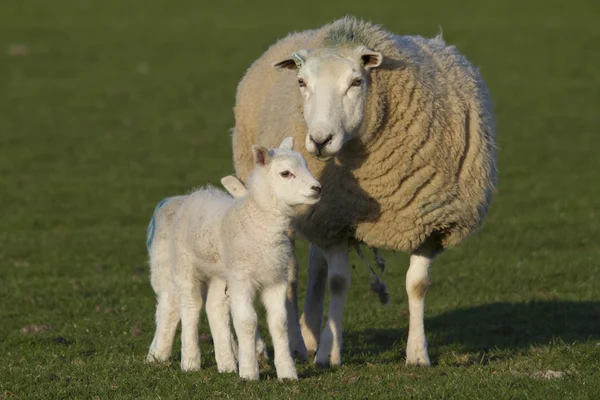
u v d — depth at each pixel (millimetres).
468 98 22062
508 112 72750
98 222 46500
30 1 138000
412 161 20641
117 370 20172
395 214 20984
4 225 45531
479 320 28672
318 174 21047
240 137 25859
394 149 20547
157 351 20797
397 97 20547
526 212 45688
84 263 38406
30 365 21625
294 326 22578
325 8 128375
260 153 18156
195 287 19750
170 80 89250
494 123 23844
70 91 85062
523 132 66062
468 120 21859
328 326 21109
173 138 67375
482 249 38750
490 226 42875
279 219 18125
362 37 20766
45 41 109125
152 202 50344
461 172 21500
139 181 55094
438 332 27281
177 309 20641
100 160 61031
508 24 111938
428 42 23188
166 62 97812
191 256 19453
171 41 109125
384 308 30156
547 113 72125
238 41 107688
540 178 53406
